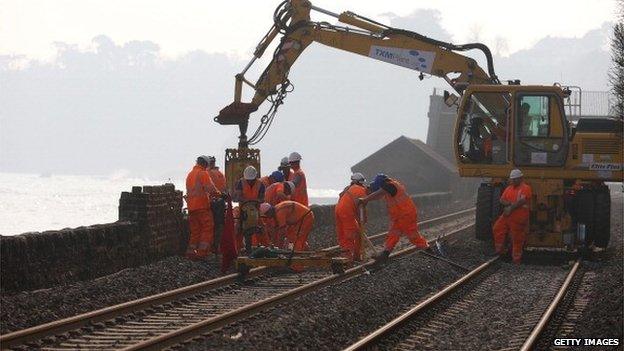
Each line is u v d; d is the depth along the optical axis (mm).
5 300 13289
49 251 15195
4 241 14117
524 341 11969
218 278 16406
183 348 10641
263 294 15406
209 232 19016
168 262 18344
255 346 10859
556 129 23000
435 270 19047
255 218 18328
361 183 19469
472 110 23734
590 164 22859
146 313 13188
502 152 23531
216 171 20484
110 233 17062
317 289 15594
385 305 14922
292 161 20516
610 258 22875
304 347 11250
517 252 21734
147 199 18438
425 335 12492
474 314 14492
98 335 11531
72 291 14539
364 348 10938
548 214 22812
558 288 17281
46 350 10555
